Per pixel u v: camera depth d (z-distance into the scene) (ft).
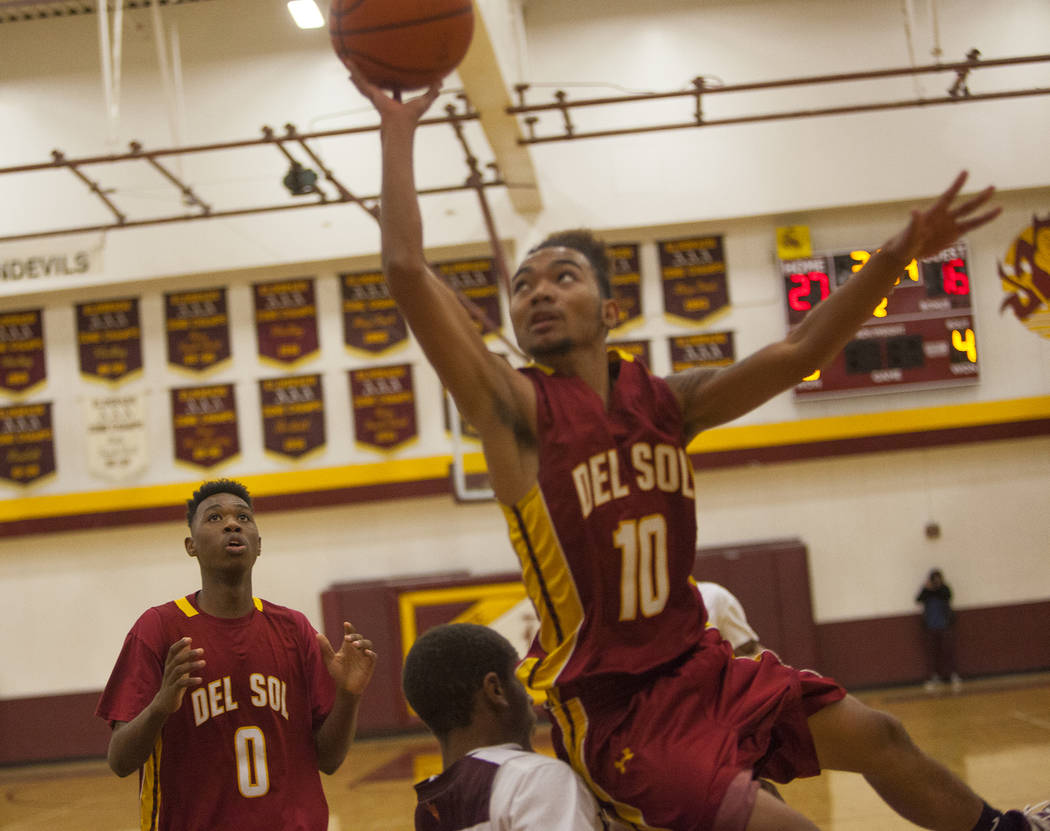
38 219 39.86
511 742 7.66
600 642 6.71
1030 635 38.83
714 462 39.22
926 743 27.89
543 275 7.04
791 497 39.50
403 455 40.01
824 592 39.09
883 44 38.63
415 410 40.16
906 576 39.11
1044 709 31.63
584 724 6.77
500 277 39.06
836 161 38.45
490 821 6.99
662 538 6.82
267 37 39.99
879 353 39.09
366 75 7.56
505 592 37.47
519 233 38.52
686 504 7.02
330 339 40.60
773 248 39.68
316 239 39.22
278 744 10.71
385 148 6.54
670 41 38.99
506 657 7.70
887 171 38.37
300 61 39.81
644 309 39.81
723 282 39.68
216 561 10.94
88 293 41.22
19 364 41.22
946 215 6.48
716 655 6.96
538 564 6.82
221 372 40.81
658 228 39.93
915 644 38.78
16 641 40.65
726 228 39.86
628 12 39.09
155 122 40.01
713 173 38.60
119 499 40.45
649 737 6.50
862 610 39.04
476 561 39.81
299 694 11.07
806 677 7.23
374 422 40.16
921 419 38.91
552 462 6.59
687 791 6.27
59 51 40.50
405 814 24.86
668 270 39.83
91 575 40.78
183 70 40.11
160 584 40.60
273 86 39.75
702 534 39.55
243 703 10.64
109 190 31.89
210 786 10.36
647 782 6.39
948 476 39.37
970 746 27.02
